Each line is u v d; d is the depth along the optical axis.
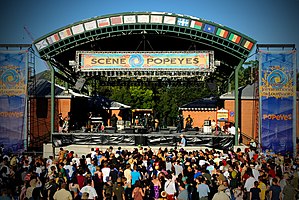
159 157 17.92
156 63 27.94
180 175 14.11
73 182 13.62
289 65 26.00
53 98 28.44
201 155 18.25
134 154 18.48
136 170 15.12
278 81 26.05
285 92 25.98
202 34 27.19
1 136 26.75
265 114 25.95
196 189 13.22
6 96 26.86
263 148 25.73
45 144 27.86
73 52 31.97
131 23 26.97
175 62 27.91
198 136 27.62
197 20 26.84
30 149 30.91
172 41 33.06
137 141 27.80
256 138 29.84
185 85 44.00
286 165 16.98
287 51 26.00
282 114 25.94
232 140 27.59
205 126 32.84
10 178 15.44
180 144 27.17
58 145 27.92
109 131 31.97
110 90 70.44
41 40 27.42
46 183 14.34
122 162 17.05
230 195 13.42
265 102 26.02
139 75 33.31
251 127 32.81
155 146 27.73
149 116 39.25
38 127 32.56
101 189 15.08
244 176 14.73
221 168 16.44
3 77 26.88
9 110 26.81
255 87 30.81
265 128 25.94
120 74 33.47
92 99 43.50
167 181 13.80
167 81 41.09
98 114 42.47
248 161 17.03
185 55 27.89
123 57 27.98
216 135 27.92
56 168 16.00
